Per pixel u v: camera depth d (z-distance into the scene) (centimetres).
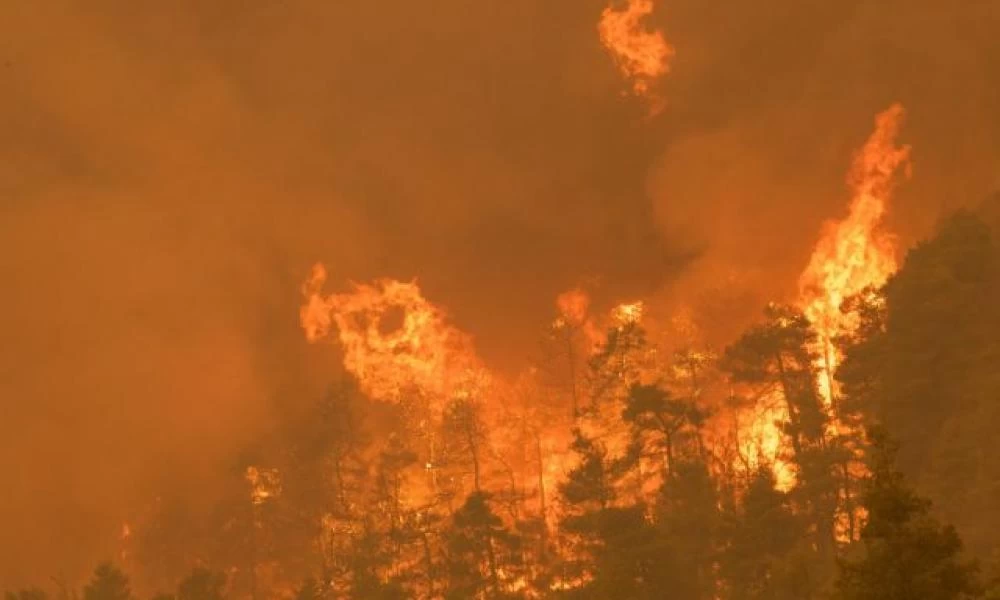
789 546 11125
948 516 10938
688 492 12681
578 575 13075
